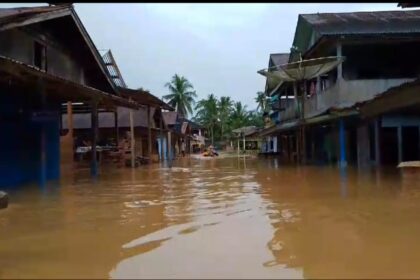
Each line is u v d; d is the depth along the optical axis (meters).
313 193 10.55
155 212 8.27
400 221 6.82
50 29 16.58
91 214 8.18
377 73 23.20
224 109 82.75
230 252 5.19
